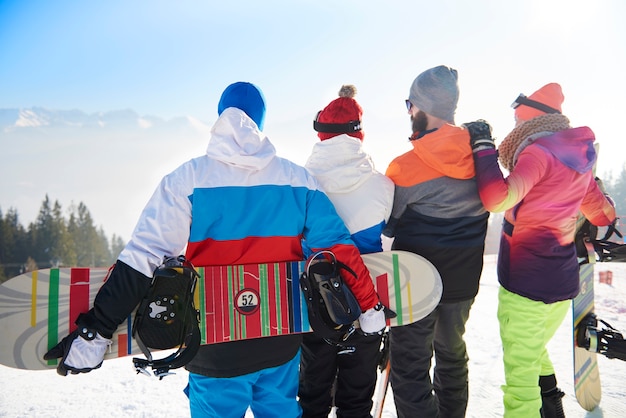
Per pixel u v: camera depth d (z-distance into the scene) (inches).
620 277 298.4
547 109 92.3
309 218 74.6
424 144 83.8
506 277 92.6
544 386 99.5
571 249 92.2
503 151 97.3
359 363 86.3
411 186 86.1
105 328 64.3
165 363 65.4
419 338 85.5
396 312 85.0
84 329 63.9
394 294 85.2
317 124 87.7
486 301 257.8
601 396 116.3
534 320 90.9
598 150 97.0
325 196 76.4
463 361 91.1
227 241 70.1
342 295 73.1
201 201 67.8
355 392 87.0
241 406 70.9
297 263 75.8
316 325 73.4
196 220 68.3
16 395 130.6
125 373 148.0
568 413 109.1
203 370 69.5
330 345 87.0
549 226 89.0
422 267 84.6
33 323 70.2
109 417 115.1
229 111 70.6
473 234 87.0
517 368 91.1
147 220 66.4
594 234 107.1
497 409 112.4
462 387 90.7
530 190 88.7
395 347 87.8
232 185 69.6
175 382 138.9
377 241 87.5
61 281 71.6
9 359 69.1
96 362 65.2
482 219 88.0
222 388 70.1
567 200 89.0
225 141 68.9
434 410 86.1
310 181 75.5
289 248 74.1
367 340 85.6
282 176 73.0
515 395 90.7
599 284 277.7
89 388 135.0
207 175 68.8
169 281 66.0
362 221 84.7
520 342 91.3
